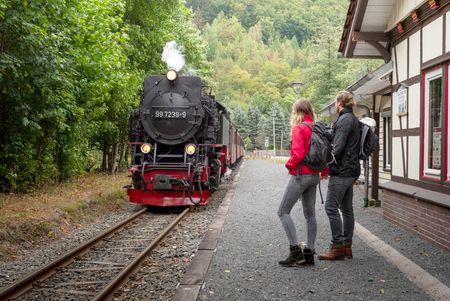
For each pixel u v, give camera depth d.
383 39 9.24
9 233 7.21
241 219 9.12
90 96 13.82
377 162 11.08
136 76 17.72
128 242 7.50
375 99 12.14
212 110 12.55
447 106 6.48
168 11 20.61
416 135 7.70
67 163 14.17
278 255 6.27
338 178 5.92
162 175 10.66
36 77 10.16
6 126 11.02
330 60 37.16
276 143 82.44
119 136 18.86
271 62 141.88
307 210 5.79
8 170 11.06
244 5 196.12
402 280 5.11
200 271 5.51
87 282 5.34
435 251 6.33
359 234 7.52
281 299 4.59
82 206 9.98
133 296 4.82
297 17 189.75
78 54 12.39
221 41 168.50
